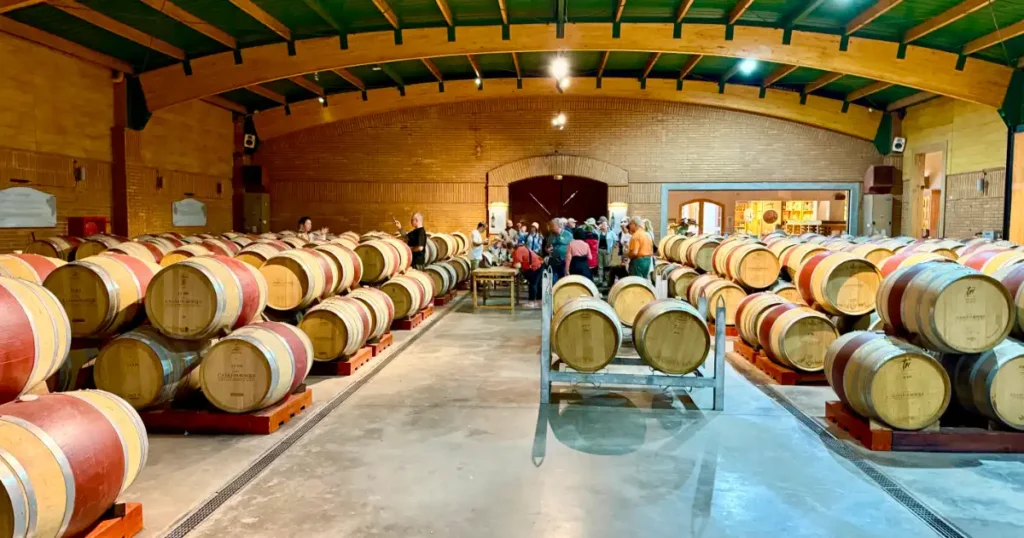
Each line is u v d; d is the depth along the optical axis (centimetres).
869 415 508
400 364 788
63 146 1152
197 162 1600
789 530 375
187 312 543
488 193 1866
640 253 1001
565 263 1123
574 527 377
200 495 420
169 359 537
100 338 569
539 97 1845
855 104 1736
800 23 1219
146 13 1076
